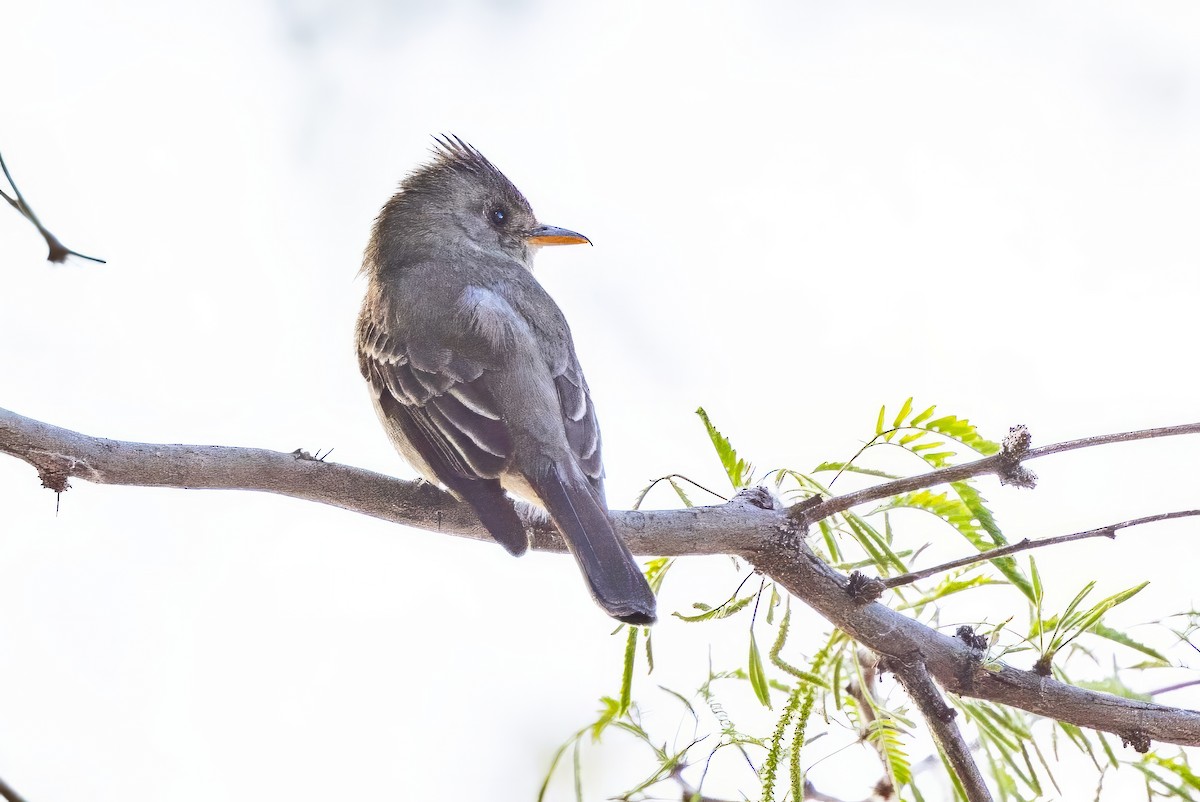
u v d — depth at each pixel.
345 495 6.71
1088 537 5.41
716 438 6.55
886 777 6.00
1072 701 5.79
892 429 6.01
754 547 6.00
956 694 5.93
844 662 6.28
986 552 5.50
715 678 5.97
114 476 5.86
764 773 5.40
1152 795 5.74
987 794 5.78
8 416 5.63
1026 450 5.52
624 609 6.15
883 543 6.07
